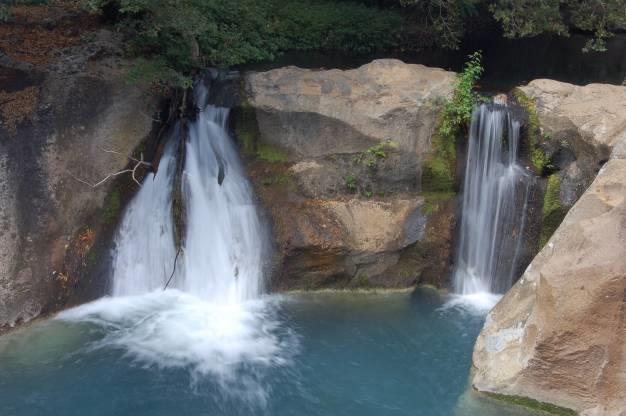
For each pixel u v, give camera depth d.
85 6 11.52
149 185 10.63
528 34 15.57
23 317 9.46
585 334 7.41
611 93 10.58
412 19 16.33
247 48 13.95
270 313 10.24
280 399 8.47
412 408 8.36
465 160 10.98
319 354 9.33
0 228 9.47
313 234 10.49
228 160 11.18
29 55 10.70
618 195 8.09
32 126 9.95
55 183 9.92
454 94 10.78
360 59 14.87
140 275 10.49
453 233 10.95
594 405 7.60
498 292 11.02
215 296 10.52
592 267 7.37
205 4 13.72
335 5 16.20
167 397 8.40
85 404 8.20
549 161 10.62
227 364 9.04
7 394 8.28
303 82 11.08
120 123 10.44
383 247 10.66
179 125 10.93
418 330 9.94
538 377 7.85
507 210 10.80
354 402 8.45
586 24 14.85
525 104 10.84
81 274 9.98
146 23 10.84
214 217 10.73
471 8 15.59
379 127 10.77
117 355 9.07
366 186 10.93
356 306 10.51
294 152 11.11
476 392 8.40
